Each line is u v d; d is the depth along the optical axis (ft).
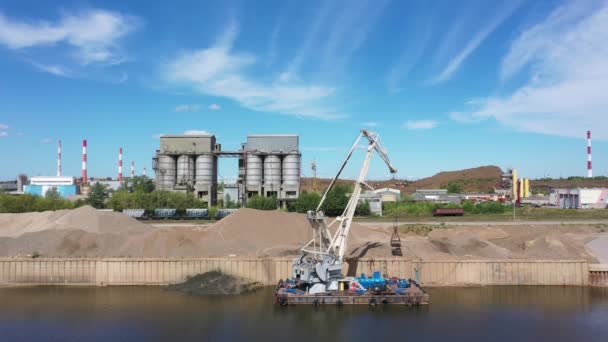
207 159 393.09
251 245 177.78
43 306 135.74
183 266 163.22
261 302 137.90
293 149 399.24
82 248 172.14
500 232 219.20
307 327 116.06
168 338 109.29
